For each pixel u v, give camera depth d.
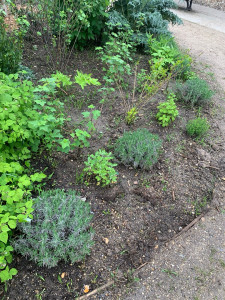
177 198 3.23
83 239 2.44
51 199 2.62
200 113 4.66
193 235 2.89
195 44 7.78
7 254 2.16
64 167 3.32
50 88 3.19
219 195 3.34
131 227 2.86
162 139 4.00
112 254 2.62
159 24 6.15
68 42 5.28
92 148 3.63
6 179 2.41
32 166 3.22
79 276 2.43
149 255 2.67
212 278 2.55
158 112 4.30
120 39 5.94
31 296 2.26
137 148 3.33
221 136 4.26
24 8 6.09
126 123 4.14
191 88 4.71
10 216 2.07
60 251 2.35
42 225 2.34
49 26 5.14
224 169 3.69
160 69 4.20
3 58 3.82
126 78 5.23
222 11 12.42
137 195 3.18
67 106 4.28
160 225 2.93
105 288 2.39
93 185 3.17
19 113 2.80
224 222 3.07
